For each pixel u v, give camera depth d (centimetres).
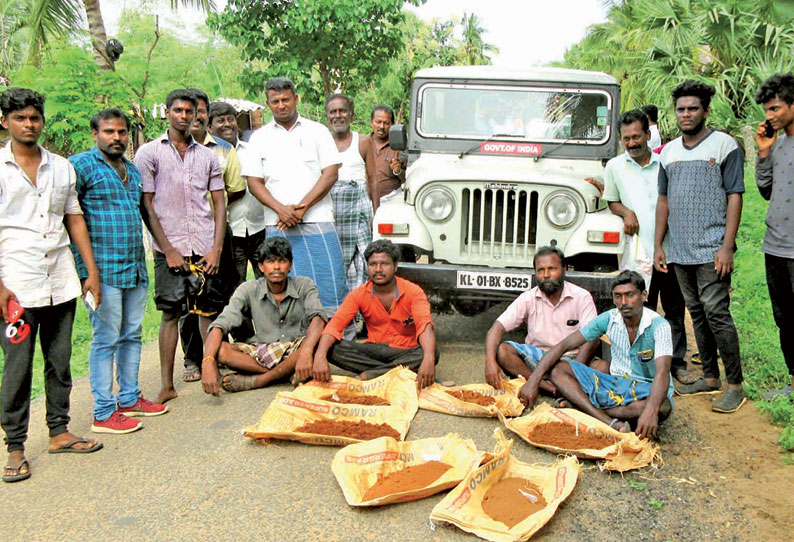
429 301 539
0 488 361
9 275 360
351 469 344
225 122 623
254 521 320
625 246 515
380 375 478
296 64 1196
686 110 431
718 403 437
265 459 383
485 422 428
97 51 988
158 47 1434
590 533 306
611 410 398
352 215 611
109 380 429
